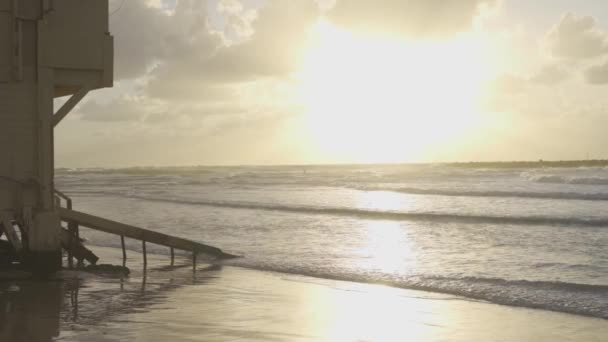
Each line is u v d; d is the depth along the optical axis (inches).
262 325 372.5
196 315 396.8
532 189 1727.4
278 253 717.3
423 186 2028.8
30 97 499.5
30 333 342.6
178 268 621.6
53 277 517.0
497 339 352.5
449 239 836.0
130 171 5831.7
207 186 2395.4
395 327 376.2
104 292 474.3
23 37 498.0
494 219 1036.5
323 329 365.7
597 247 733.3
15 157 497.7
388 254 706.8
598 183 1936.5
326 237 866.8
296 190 2028.8
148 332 347.6
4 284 495.2
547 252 703.7
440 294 485.7
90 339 328.8
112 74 524.1
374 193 1809.8
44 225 509.4
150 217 1161.4
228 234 904.3
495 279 533.3
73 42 511.2
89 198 1782.7
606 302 440.1
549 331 370.9
